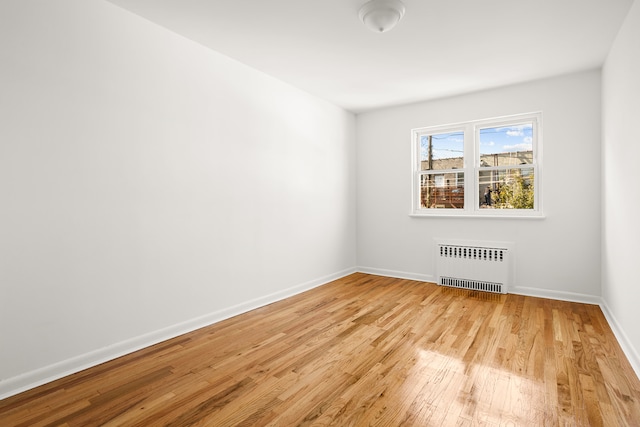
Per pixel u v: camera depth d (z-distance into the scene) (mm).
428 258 4809
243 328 3076
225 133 3348
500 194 4371
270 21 2709
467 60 3430
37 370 2133
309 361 2422
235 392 2031
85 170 2354
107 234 2479
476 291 4262
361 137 5406
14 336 2051
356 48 3172
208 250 3191
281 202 4020
